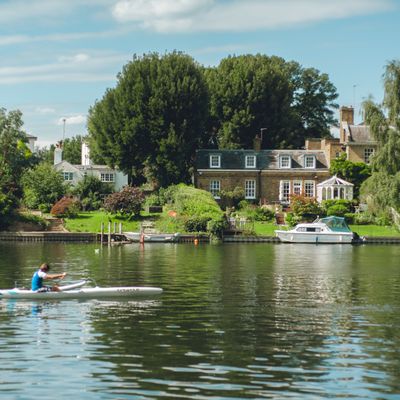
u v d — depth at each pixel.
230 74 111.69
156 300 33.53
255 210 91.12
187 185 98.50
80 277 42.94
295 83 127.69
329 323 28.14
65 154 154.38
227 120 111.31
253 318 29.09
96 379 20.38
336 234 80.12
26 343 24.42
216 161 99.31
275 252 65.69
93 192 97.50
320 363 22.16
